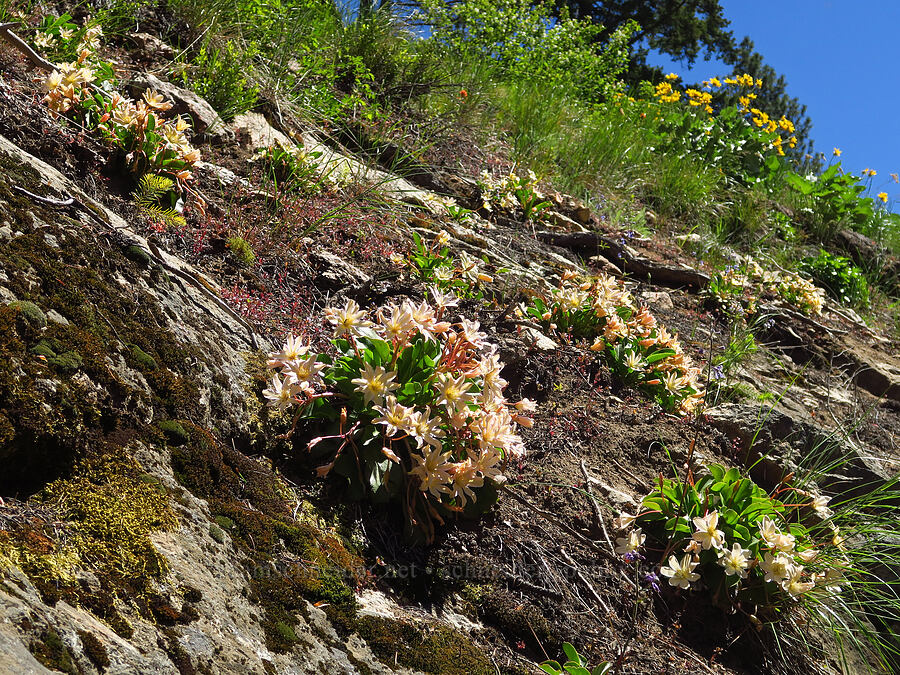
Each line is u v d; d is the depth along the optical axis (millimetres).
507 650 2609
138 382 2320
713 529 3180
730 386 4922
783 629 3291
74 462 1935
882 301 8828
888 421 5570
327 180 4961
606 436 3953
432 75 7816
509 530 3127
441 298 3135
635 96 13484
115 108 3838
